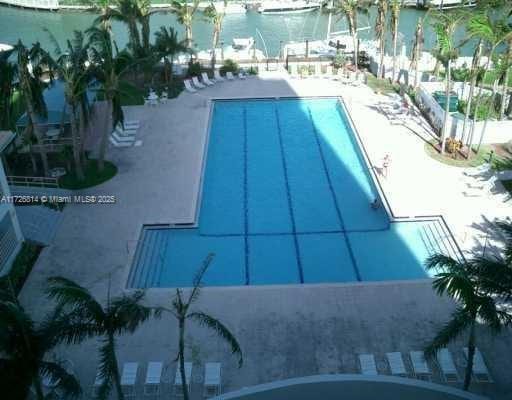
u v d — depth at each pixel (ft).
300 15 234.58
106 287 71.72
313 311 67.51
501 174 94.73
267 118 126.72
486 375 58.03
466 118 102.89
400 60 151.53
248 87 141.49
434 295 69.72
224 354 61.46
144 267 77.25
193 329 64.69
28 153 103.96
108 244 80.12
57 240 81.00
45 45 202.80
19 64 85.10
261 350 62.03
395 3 138.10
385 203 89.97
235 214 91.45
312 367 59.88
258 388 39.32
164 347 62.39
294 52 171.22
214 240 84.84
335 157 108.99
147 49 140.56
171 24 224.12
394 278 76.95
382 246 82.94
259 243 84.43
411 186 93.76
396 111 120.57
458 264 49.34
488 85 126.62
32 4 243.19
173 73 148.25
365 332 64.34
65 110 107.34
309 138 117.29
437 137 111.14
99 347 62.34
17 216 83.20
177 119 121.80
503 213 85.66
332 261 80.53
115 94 92.84
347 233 86.28
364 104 128.47
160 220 85.81
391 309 67.72
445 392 38.86
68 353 61.57
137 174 98.53
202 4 238.07
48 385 55.83
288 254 82.02
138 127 116.98
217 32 152.87
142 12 146.72
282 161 107.96
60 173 98.02
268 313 67.31
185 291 71.20
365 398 39.27
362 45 170.09
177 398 56.59
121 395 50.47
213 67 150.71
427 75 140.05
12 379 43.39
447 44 97.45
